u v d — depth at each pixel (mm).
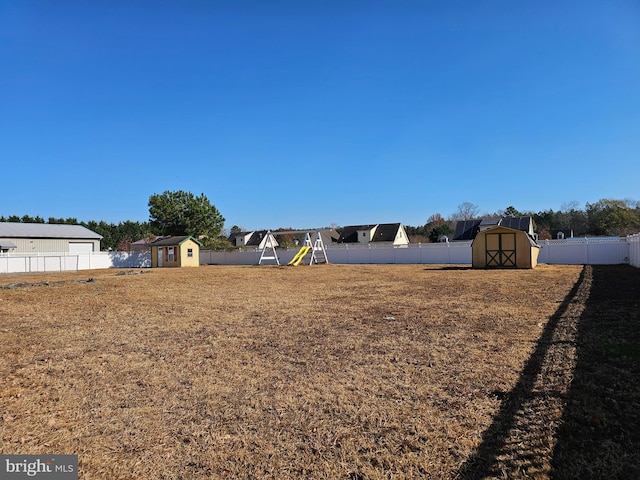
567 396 3562
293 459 2764
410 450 2828
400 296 10625
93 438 3104
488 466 2596
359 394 3857
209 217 38562
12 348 5699
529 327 6406
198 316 8156
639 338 5297
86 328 7039
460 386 3969
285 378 4367
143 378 4441
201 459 2787
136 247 52469
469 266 23969
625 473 2428
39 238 33344
